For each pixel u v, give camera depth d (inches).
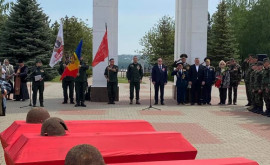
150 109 544.1
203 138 343.9
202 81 610.9
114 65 609.9
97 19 629.9
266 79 491.5
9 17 1189.1
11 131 219.5
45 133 187.9
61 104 594.2
